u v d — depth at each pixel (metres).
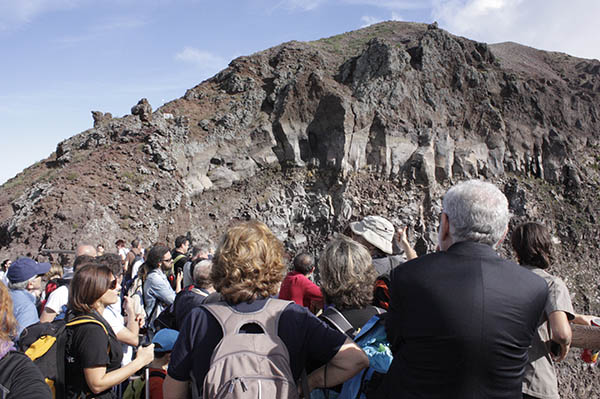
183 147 27.39
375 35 42.78
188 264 8.01
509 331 2.58
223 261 3.02
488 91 32.50
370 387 3.35
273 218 27.62
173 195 24.67
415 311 2.74
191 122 29.20
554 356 4.11
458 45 33.25
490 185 3.08
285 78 31.67
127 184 23.25
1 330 2.71
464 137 30.78
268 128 29.34
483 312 2.57
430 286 2.71
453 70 32.50
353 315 3.86
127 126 26.95
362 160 29.03
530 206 28.97
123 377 4.20
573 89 36.47
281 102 30.14
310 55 33.91
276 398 2.55
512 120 31.83
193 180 27.05
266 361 2.66
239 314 2.90
